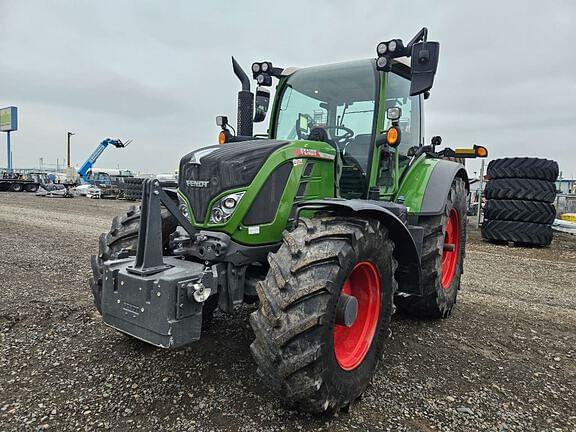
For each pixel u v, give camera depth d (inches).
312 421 96.7
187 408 100.2
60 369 117.1
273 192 114.4
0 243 304.0
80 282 202.7
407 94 169.3
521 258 298.2
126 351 128.6
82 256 264.4
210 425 94.0
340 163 136.8
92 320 152.9
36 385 108.6
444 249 171.8
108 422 94.3
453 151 210.2
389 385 114.7
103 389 107.5
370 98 145.8
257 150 115.2
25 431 90.1
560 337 150.6
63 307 165.3
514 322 165.0
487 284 222.5
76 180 1275.8
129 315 98.0
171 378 113.4
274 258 96.5
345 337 109.7
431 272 153.7
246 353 128.7
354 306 99.5
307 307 90.4
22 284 196.5
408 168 164.4
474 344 142.9
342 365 102.6
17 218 474.3
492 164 365.7
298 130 161.2
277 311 90.4
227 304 109.7
